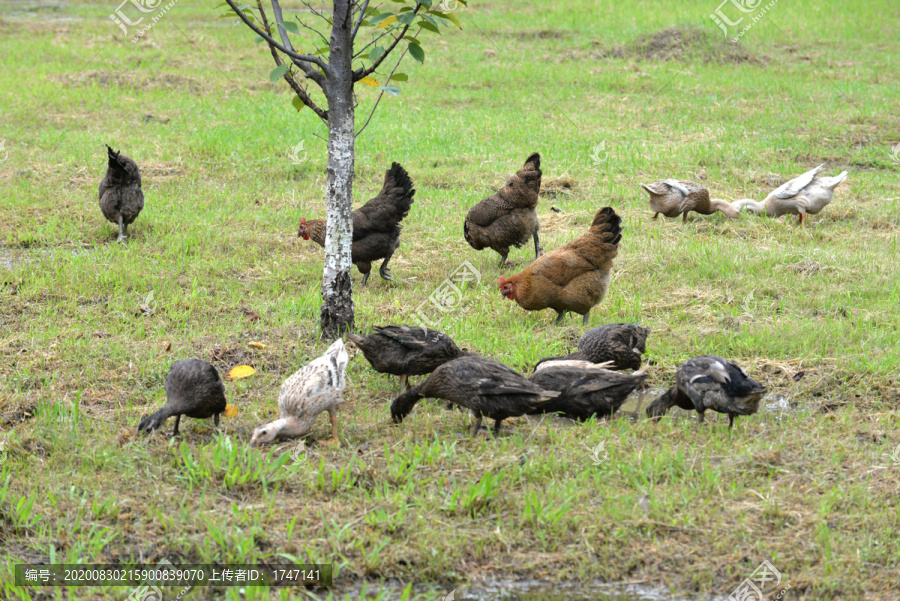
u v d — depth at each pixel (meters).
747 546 5.69
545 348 8.87
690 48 25.78
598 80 22.94
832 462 6.67
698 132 18.14
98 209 13.50
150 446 6.86
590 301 9.52
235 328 9.38
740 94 21.41
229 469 6.37
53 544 5.71
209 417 7.31
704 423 7.38
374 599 5.35
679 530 5.84
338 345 7.27
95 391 7.89
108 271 10.86
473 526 5.93
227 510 6.06
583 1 32.88
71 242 12.22
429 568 5.55
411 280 11.11
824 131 17.91
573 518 5.95
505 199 11.16
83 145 16.66
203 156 16.23
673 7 31.34
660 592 5.39
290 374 8.38
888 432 7.14
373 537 5.74
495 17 30.97
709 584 5.41
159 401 7.67
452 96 21.50
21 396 7.65
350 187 8.87
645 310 10.00
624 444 6.94
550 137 17.86
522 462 6.69
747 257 11.46
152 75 22.38
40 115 18.75
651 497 6.15
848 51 26.75
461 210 13.77
